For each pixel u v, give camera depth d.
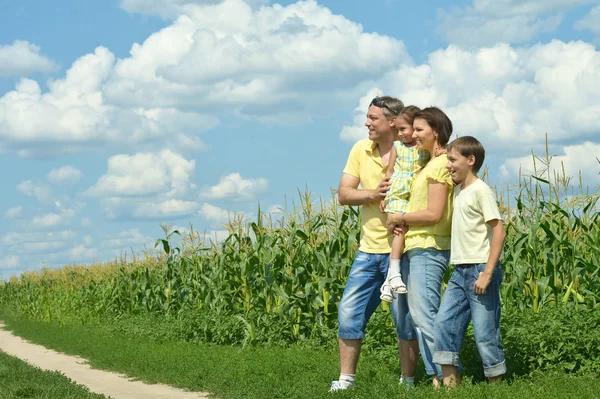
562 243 10.38
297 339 13.07
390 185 7.77
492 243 7.10
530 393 6.70
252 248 14.62
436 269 7.56
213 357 11.42
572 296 10.36
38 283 33.72
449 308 7.36
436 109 7.62
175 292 18.97
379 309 11.41
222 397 8.73
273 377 9.11
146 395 9.17
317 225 13.57
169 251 19.31
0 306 34.97
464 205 7.22
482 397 6.60
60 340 17.42
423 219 7.45
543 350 8.32
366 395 7.44
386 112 8.03
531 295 10.45
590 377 7.64
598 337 8.20
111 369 12.14
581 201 10.80
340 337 8.24
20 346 18.05
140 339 15.69
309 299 13.05
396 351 9.58
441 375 7.62
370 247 8.17
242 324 13.80
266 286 14.20
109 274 25.72
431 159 7.66
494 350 7.24
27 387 9.15
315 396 7.68
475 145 7.16
